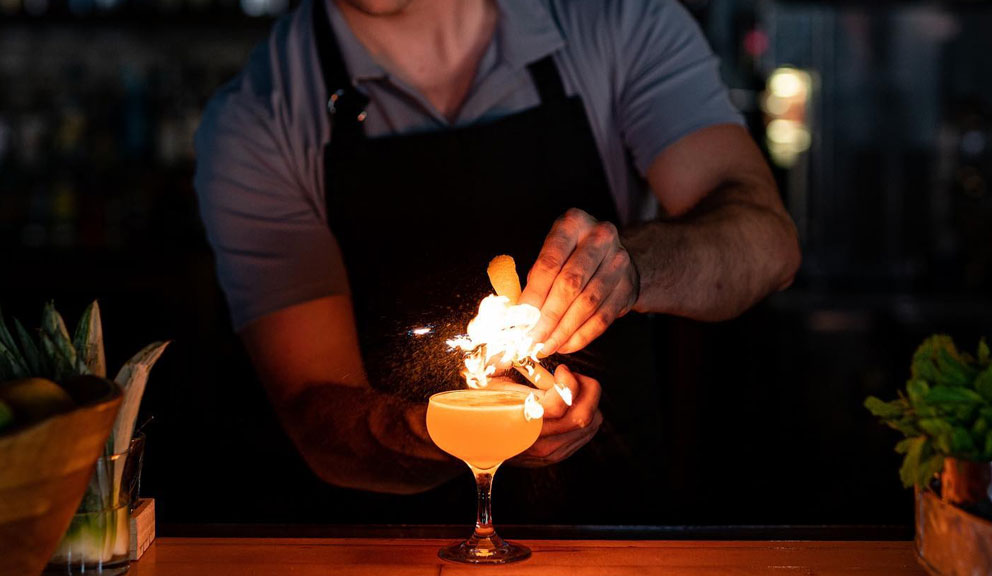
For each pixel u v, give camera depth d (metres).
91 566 0.95
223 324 2.95
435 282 1.68
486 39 1.65
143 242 3.25
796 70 4.40
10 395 0.77
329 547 1.05
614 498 1.72
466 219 1.68
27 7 3.34
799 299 4.87
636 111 1.66
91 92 3.48
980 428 0.83
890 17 5.24
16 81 3.49
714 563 1.00
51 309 0.93
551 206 1.68
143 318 3.05
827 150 5.32
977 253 4.71
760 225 1.43
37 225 3.37
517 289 1.06
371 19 1.63
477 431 0.99
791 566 0.99
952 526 0.82
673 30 1.67
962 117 5.12
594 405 1.13
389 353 1.66
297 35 1.68
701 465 2.65
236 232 1.71
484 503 1.06
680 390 2.54
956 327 4.27
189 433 2.51
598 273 1.08
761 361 3.28
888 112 5.30
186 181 3.29
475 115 1.67
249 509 2.02
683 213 1.59
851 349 4.43
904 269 5.22
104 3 3.37
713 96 1.65
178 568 0.99
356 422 1.52
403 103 1.67
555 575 0.96
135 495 1.04
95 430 0.78
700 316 1.35
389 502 1.78
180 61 3.54
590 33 1.66
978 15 5.21
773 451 3.29
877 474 3.17
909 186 5.31
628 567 0.99
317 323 1.70
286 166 1.69
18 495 0.74
